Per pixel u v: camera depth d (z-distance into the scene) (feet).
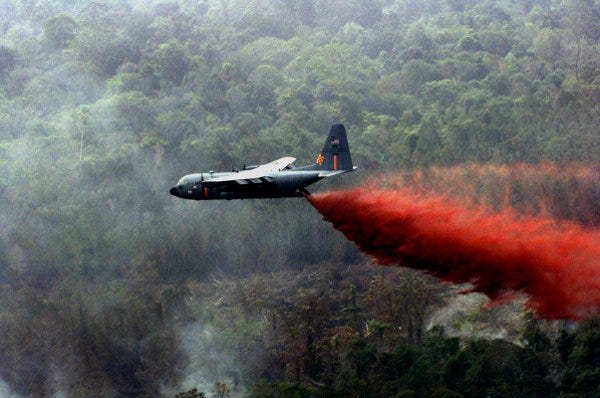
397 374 294.66
